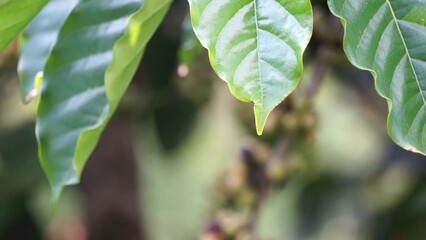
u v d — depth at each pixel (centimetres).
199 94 133
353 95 158
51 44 79
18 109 149
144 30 66
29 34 80
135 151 151
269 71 54
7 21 67
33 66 80
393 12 57
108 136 144
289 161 104
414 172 153
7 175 149
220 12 54
